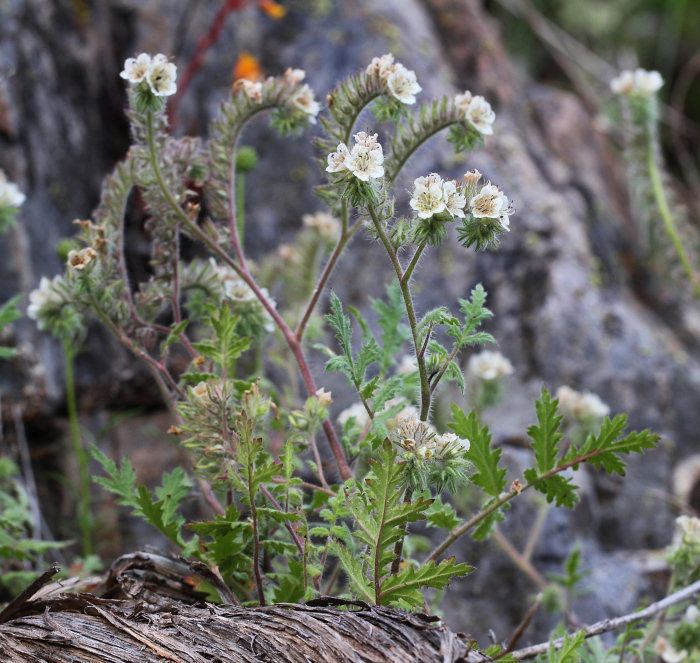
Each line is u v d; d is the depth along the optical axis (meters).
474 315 0.55
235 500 0.62
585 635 0.56
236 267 0.60
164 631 0.53
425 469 0.53
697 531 0.62
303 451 0.59
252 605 0.57
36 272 0.79
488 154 0.94
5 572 0.67
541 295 0.86
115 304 0.59
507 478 0.76
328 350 0.59
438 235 0.53
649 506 0.82
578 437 0.69
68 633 0.53
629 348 0.87
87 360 0.80
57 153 0.86
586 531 0.78
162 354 0.60
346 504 0.54
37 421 0.77
